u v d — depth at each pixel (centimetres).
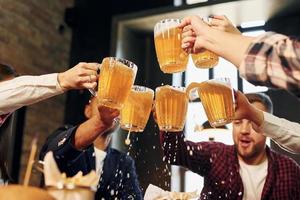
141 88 124
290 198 164
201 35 92
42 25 430
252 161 170
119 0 439
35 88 111
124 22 425
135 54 443
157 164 384
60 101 434
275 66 75
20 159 374
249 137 167
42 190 58
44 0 438
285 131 151
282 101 379
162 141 158
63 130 131
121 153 187
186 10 389
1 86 113
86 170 153
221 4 379
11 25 392
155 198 148
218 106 116
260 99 179
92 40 447
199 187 379
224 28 115
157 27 120
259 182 167
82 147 115
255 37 83
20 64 396
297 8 386
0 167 131
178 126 124
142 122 123
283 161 170
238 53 82
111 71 105
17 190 56
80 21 461
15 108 115
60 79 110
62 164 116
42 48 426
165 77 435
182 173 387
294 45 75
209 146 172
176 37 116
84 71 108
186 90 125
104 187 172
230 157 171
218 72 412
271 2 375
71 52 459
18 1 404
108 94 105
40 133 402
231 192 167
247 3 378
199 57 118
